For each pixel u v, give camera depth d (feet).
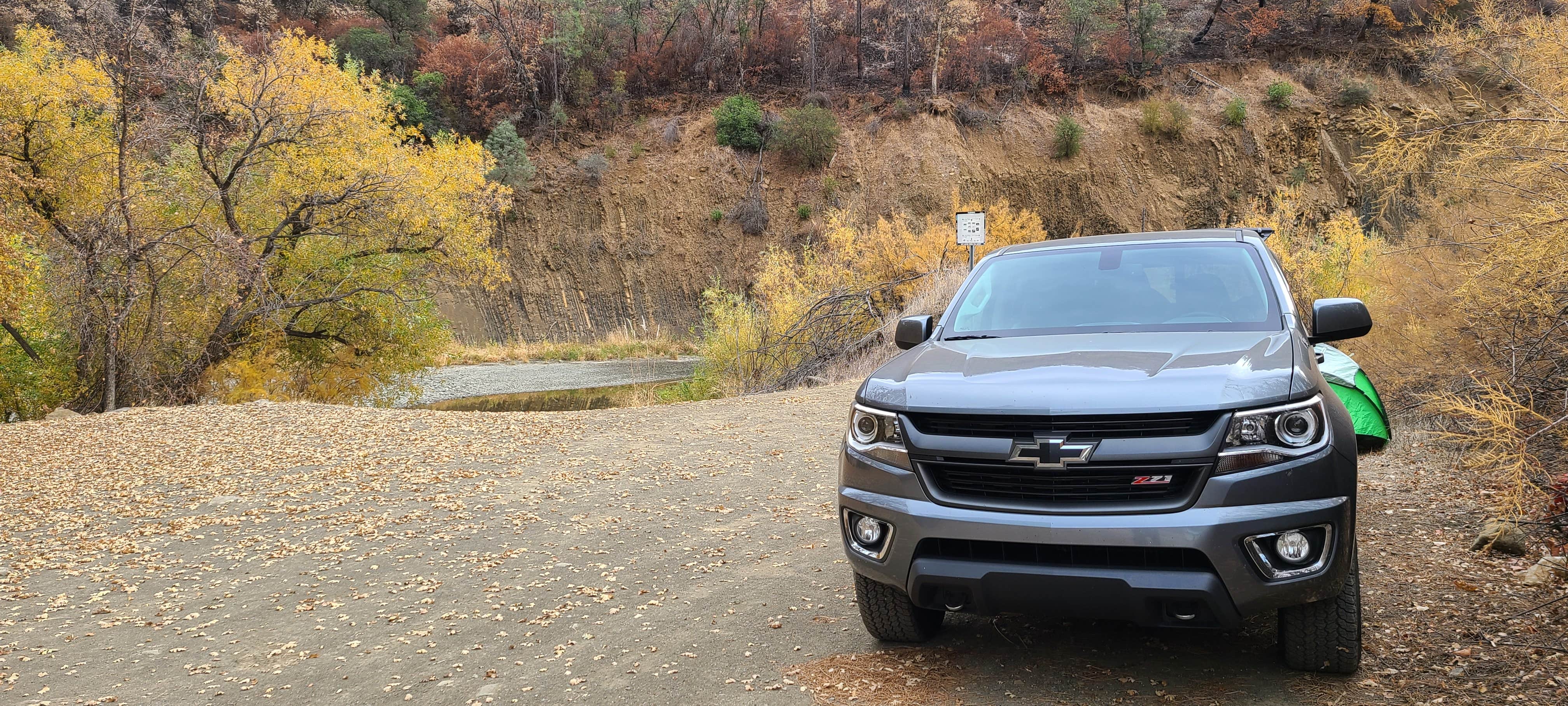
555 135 171.12
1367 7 164.45
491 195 75.97
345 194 66.08
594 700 12.35
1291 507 10.12
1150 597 10.27
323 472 30.42
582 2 182.60
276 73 65.05
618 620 15.67
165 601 18.02
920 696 11.75
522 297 158.10
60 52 60.70
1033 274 15.69
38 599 18.34
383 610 16.83
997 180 158.51
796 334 63.26
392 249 71.46
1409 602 13.87
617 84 177.68
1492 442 15.87
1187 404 10.28
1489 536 16.03
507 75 177.88
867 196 158.51
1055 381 11.09
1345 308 12.53
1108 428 10.48
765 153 167.43
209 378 65.87
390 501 26.09
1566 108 16.89
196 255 61.41
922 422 11.49
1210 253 14.92
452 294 154.30
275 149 65.77
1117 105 168.76
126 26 59.98
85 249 58.54
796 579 17.31
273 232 65.36
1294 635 11.31
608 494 25.91
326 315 72.74
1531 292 17.62
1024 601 10.89
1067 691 11.63
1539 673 11.18
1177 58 177.17
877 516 11.63
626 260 161.99
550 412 43.78
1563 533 15.93
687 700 12.17
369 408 44.80
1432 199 25.07
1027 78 170.09
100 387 64.69
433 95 174.40
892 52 184.85
